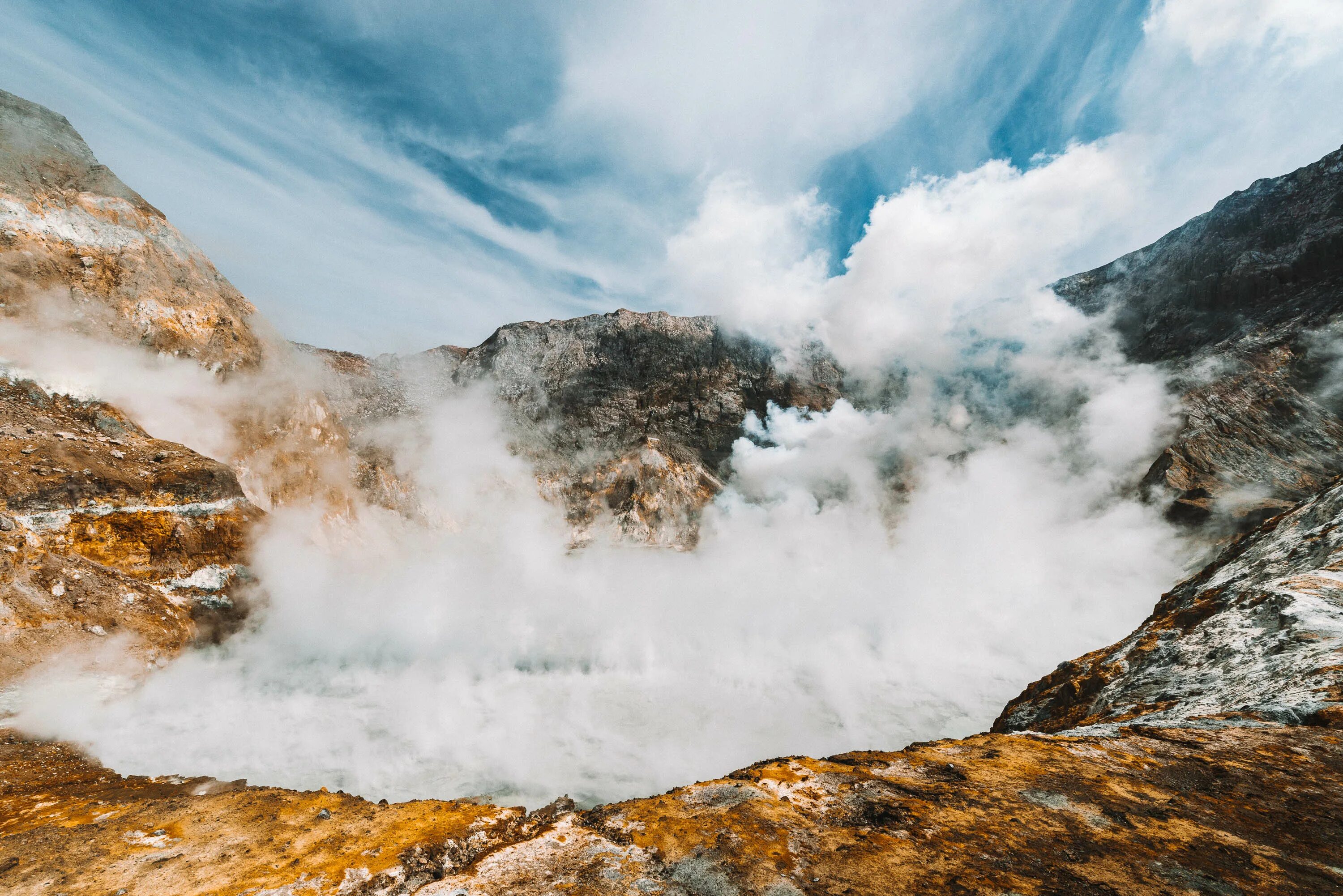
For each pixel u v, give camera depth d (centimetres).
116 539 5653
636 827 1466
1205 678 2592
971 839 1283
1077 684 3612
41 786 2838
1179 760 1630
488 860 1406
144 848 1859
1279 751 1616
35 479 5312
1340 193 18138
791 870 1220
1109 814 1363
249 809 2134
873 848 1272
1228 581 3728
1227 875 1102
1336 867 1101
